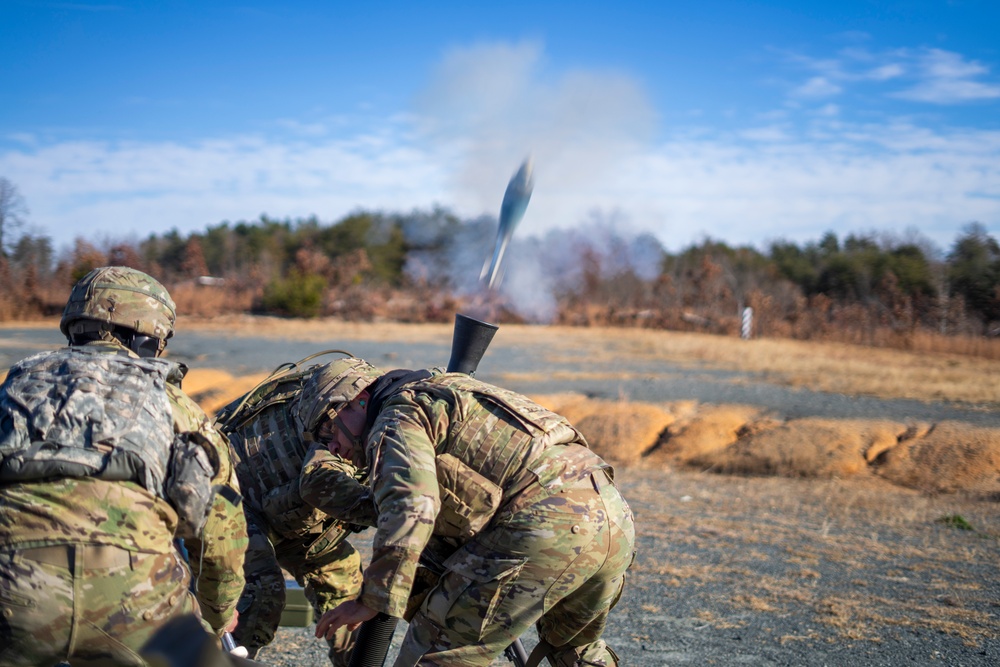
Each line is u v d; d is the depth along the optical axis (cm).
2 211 2997
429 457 245
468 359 304
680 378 1592
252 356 1805
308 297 2941
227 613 253
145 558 212
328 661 376
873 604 486
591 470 256
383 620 261
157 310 245
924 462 922
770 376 1652
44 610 201
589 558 249
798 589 514
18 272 2888
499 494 247
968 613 472
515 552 245
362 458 290
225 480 239
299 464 304
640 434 1073
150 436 217
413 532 235
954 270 2733
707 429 1059
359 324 2839
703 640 421
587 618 270
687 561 576
